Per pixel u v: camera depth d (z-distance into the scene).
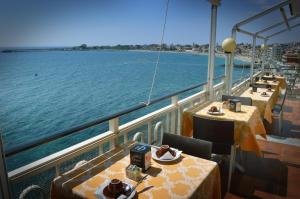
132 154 1.67
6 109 24.78
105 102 28.62
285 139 4.49
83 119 23.39
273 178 3.13
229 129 2.72
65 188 1.52
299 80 11.43
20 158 13.88
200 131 2.87
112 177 1.61
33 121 22.34
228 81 5.55
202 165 1.75
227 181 3.04
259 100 4.42
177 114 3.68
